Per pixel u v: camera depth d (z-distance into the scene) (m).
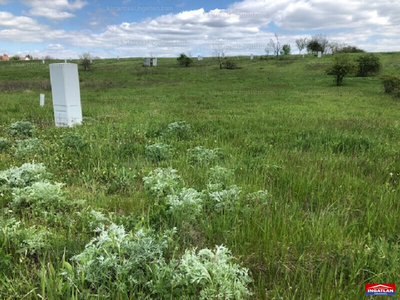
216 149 6.22
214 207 3.86
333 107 14.56
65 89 9.06
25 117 10.60
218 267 2.42
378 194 4.23
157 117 10.98
